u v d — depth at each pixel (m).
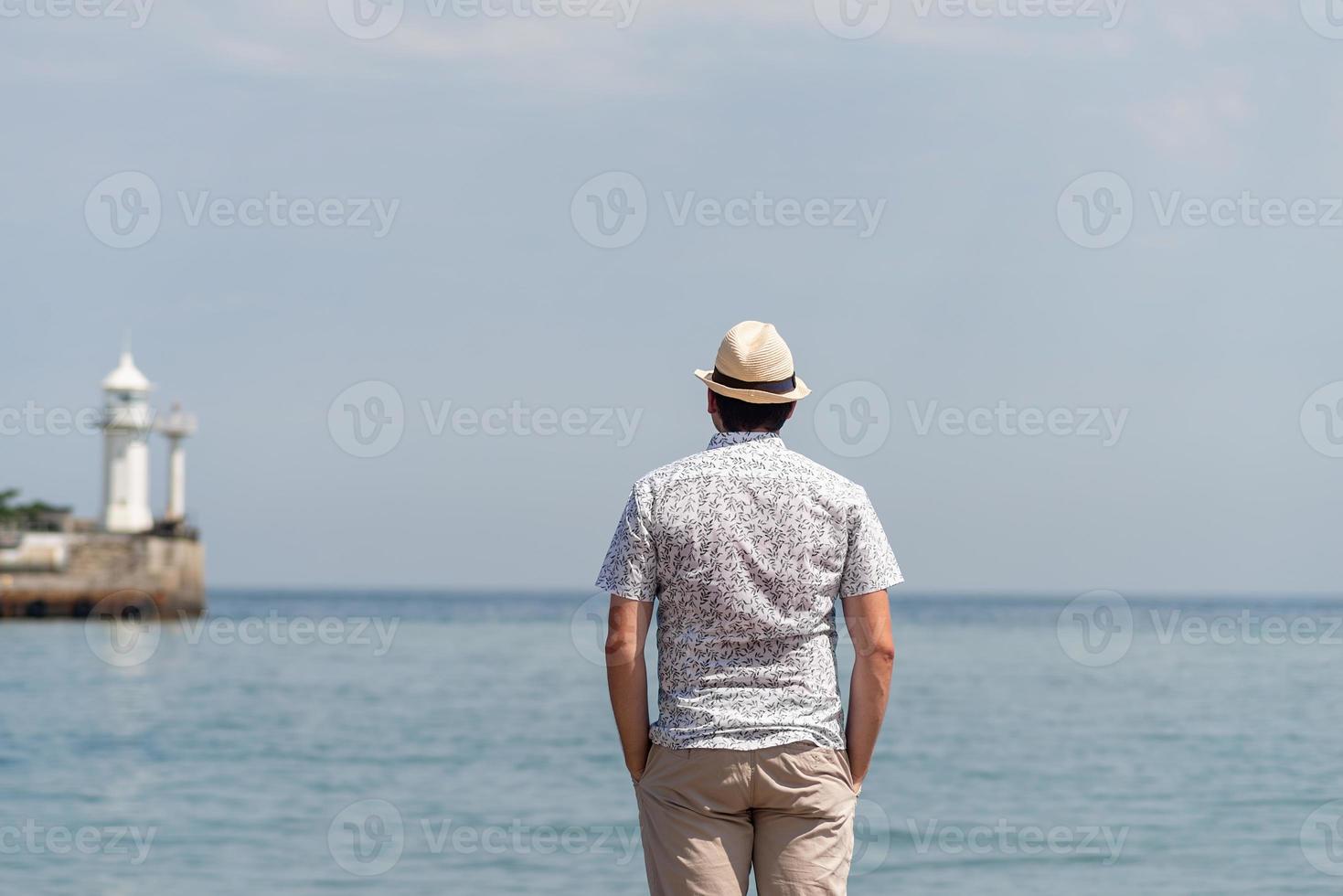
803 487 5.14
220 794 24.08
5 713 41.59
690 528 5.09
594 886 16.16
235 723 38.12
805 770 5.09
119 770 27.66
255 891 15.62
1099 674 59.78
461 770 27.53
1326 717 38.12
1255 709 40.94
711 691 5.11
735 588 5.07
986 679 56.47
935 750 30.77
